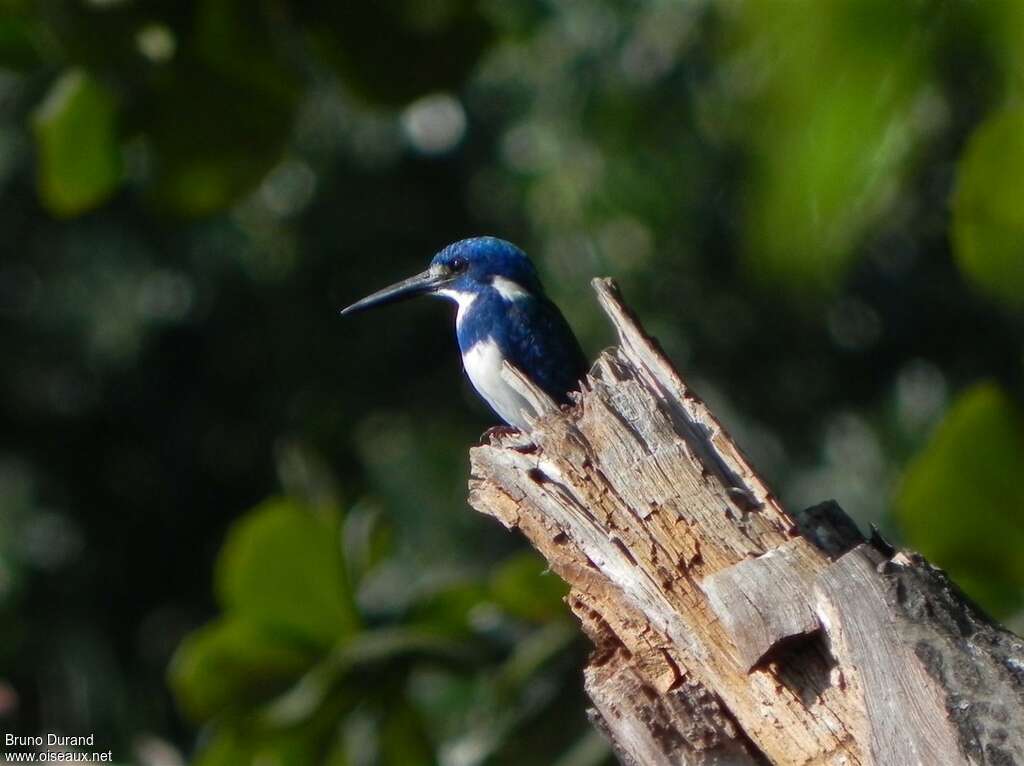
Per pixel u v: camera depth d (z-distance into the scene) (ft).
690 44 39.91
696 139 32.60
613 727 15.81
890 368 66.64
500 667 27.02
